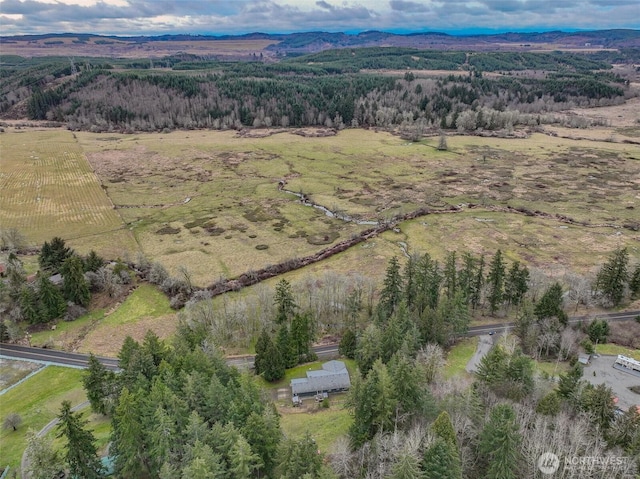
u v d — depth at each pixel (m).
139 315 103.25
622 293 99.06
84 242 138.62
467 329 88.69
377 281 114.31
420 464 48.50
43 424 70.69
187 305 98.94
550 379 71.50
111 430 64.94
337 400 74.19
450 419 53.75
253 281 116.25
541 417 56.94
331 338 93.75
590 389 61.56
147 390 62.78
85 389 73.56
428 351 75.56
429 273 97.75
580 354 79.94
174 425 54.38
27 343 93.06
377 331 79.56
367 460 54.59
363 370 78.12
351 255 130.25
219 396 58.72
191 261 126.50
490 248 132.12
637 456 49.94
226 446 51.56
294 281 115.44
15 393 78.44
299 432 64.81
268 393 71.88
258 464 50.75
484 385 68.12
